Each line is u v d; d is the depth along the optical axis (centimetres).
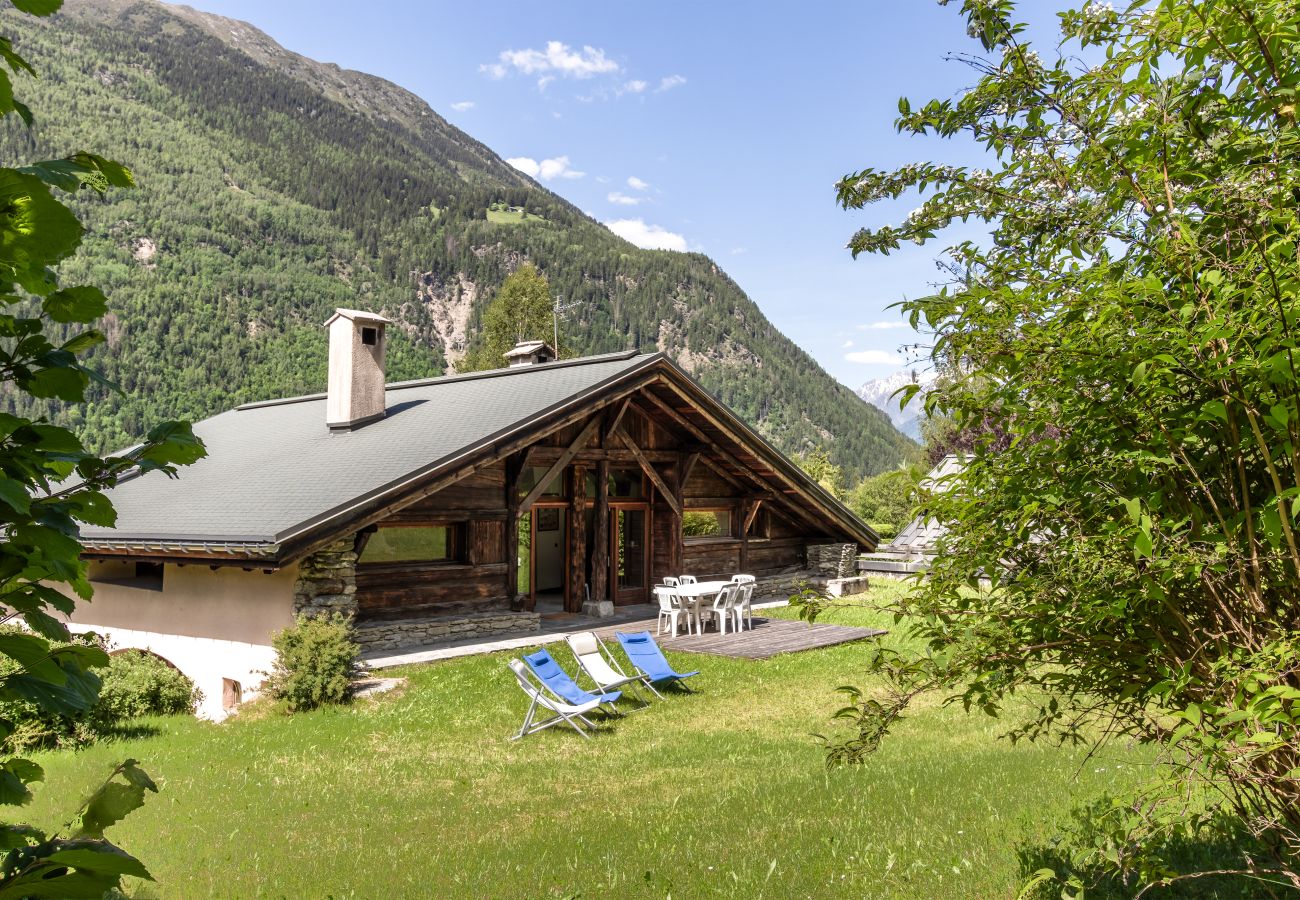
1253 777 231
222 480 1614
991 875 498
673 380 1742
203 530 1305
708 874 555
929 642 295
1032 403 259
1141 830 253
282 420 2044
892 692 297
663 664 1268
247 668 1359
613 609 1869
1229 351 208
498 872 588
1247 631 233
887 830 620
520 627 1605
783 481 2028
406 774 908
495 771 914
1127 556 235
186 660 1463
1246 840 457
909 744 939
